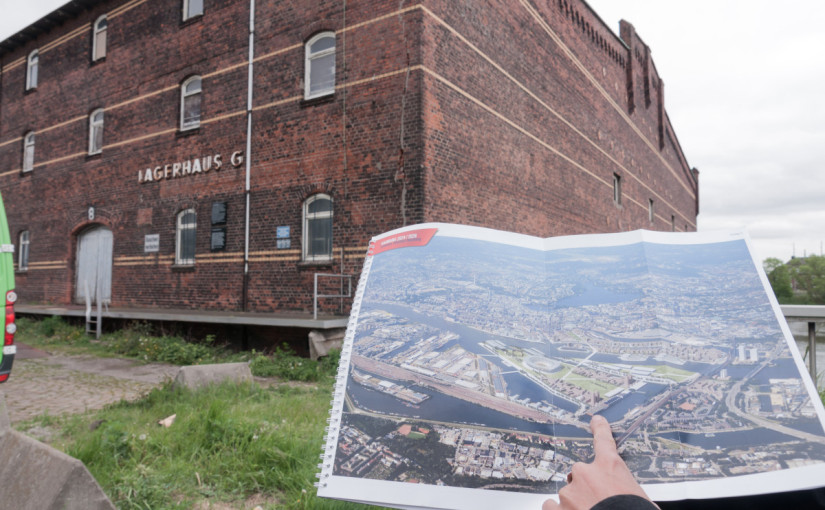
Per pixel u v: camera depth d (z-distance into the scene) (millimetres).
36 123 16750
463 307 1376
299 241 10180
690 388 1137
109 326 12180
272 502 3117
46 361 8945
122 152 13859
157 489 3127
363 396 1259
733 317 1233
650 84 22812
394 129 9055
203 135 11945
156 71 13180
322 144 9930
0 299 5469
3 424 4531
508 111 11461
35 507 2258
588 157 16094
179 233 12531
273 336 9594
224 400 5137
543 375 1229
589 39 16641
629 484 794
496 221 10719
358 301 1451
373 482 1121
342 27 9812
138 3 13828
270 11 10945
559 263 1434
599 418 1028
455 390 1234
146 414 4945
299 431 4180
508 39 11633
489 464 1109
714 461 1032
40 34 16812
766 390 1110
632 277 1340
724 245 1376
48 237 15984
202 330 10594
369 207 9250
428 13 9070
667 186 27266
